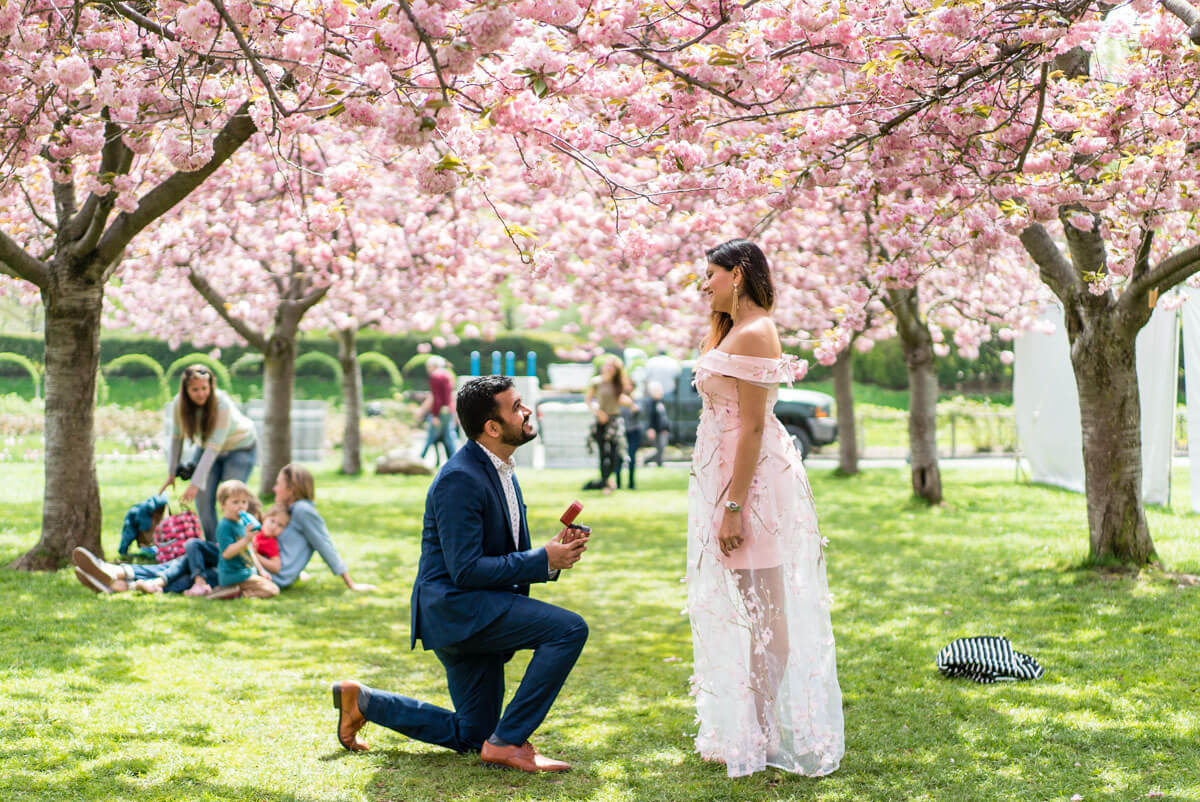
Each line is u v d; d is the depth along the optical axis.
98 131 4.91
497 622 3.91
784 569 3.89
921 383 12.20
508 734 3.97
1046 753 4.05
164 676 5.16
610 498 13.46
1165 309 9.52
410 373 31.16
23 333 27.91
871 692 4.94
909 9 5.08
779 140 5.27
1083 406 7.60
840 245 10.93
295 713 4.64
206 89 5.10
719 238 10.01
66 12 4.50
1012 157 5.78
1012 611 6.61
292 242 9.51
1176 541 8.76
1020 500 12.38
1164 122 5.32
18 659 5.32
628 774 3.90
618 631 6.39
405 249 11.59
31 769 3.82
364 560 8.78
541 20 3.46
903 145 5.30
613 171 8.45
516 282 12.36
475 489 3.93
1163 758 3.96
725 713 3.87
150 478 14.91
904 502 12.42
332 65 4.32
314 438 19.03
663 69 4.43
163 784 3.73
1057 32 4.46
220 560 7.09
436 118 3.45
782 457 3.94
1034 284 11.46
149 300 15.35
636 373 19.58
